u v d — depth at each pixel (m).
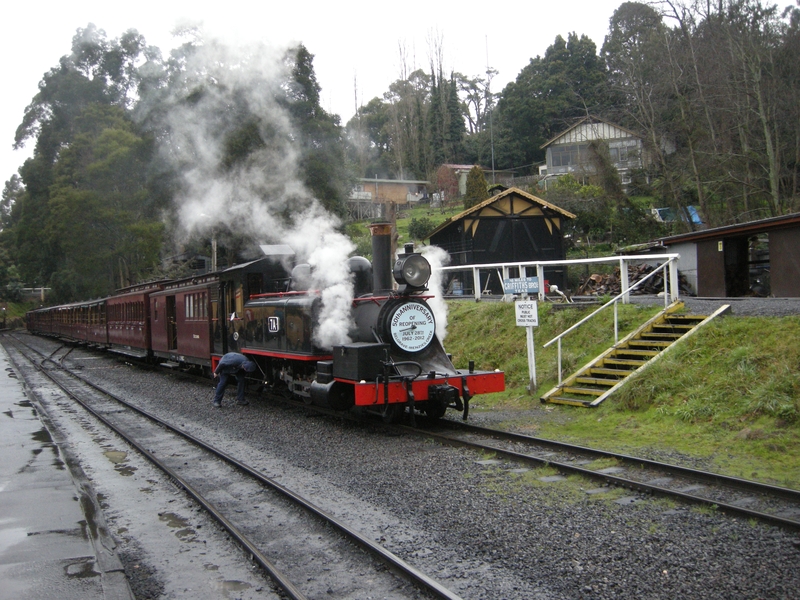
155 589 4.38
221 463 7.71
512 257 24.14
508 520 5.28
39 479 6.60
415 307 9.05
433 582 4.11
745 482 5.71
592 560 4.45
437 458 7.32
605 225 29.88
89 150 35.09
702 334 9.39
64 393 14.84
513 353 12.22
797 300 11.16
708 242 17.03
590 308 11.90
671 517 5.19
